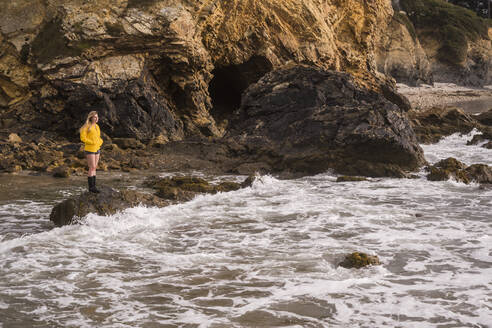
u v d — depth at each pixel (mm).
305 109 17234
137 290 5980
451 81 71812
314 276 6383
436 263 6840
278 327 4949
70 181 13594
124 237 8328
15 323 5078
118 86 19578
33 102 19734
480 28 78000
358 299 5621
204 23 23391
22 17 20484
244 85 27500
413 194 11961
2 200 11234
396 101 29781
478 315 5164
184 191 11586
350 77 19312
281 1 27297
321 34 28250
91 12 20078
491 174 13844
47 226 9125
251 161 16234
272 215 9859
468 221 9258
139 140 19516
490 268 6613
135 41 20406
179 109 22547
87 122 9648
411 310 5312
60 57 19422
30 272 6609
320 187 13023
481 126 24797
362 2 33688
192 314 5277
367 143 14812
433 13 73188
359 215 9805
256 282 6195
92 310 5410
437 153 18922
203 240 8156
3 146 16625
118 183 13484
